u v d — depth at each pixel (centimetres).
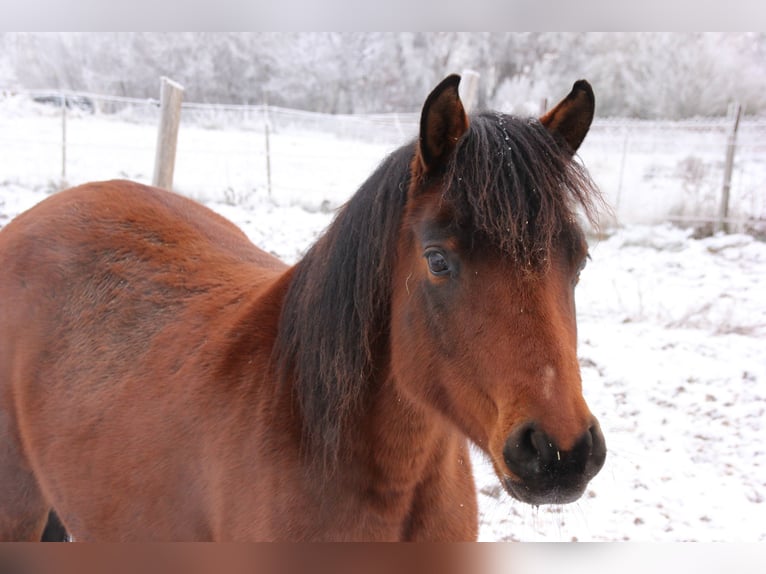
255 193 1030
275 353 220
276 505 204
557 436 153
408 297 195
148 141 1324
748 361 589
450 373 182
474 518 241
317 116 1468
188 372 236
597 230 189
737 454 458
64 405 260
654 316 695
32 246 288
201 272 276
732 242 957
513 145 172
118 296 270
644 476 432
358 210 206
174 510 229
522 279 165
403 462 209
